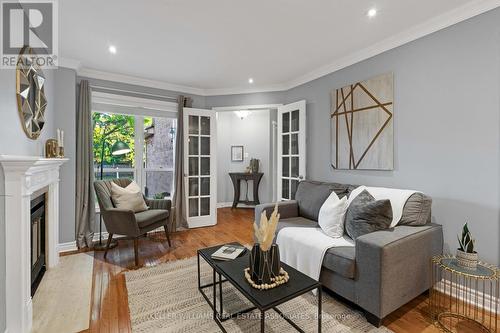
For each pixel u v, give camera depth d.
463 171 2.02
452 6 1.97
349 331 1.62
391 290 1.65
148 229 2.87
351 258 1.76
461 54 2.02
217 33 2.39
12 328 1.54
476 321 1.72
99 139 3.87
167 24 2.22
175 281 2.30
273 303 1.28
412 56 2.34
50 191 2.54
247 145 5.93
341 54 2.87
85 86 3.18
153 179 4.33
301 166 3.46
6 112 1.66
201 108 4.27
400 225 2.05
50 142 2.56
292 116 3.71
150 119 4.32
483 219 1.92
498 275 1.56
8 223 1.53
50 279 2.33
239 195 5.82
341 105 3.02
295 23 2.22
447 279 2.08
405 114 2.40
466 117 2.00
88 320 1.74
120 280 2.31
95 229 3.42
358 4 1.94
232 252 1.95
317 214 2.70
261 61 3.06
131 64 3.13
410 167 2.37
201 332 1.63
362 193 2.26
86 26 2.24
